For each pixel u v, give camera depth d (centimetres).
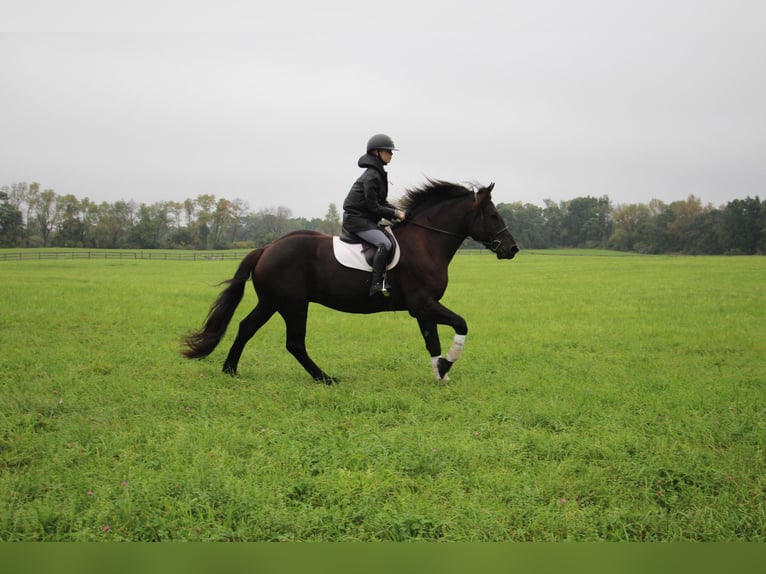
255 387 746
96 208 11644
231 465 477
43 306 1483
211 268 4409
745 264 4641
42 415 618
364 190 762
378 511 413
